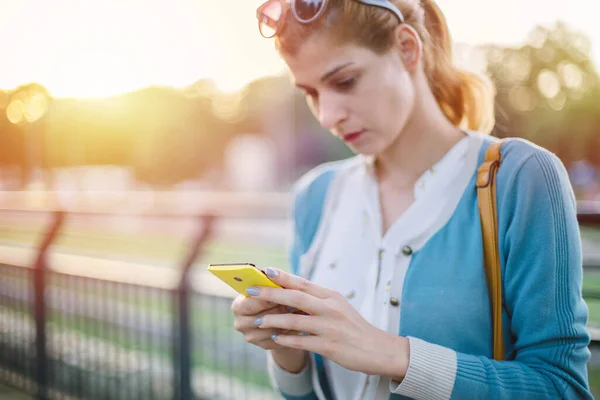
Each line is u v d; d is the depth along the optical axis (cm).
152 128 4209
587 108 3638
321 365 125
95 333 324
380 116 106
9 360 375
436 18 120
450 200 108
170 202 406
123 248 771
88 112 3083
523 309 96
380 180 124
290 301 94
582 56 3666
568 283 95
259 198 557
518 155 102
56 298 346
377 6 103
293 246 139
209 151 4359
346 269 119
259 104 3938
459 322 100
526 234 97
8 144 1667
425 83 115
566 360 93
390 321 106
